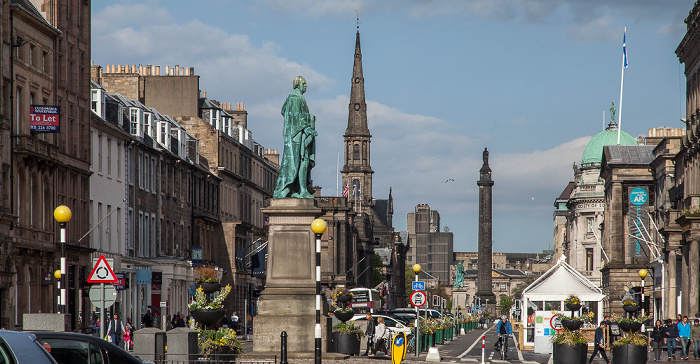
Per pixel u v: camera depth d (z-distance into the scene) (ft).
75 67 229.25
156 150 285.23
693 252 257.34
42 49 211.41
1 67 187.11
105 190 246.68
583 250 557.74
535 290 225.76
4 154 187.73
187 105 366.84
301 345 136.46
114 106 263.49
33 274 201.46
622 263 399.03
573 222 574.97
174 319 248.52
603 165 429.79
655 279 340.39
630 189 400.26
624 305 229.25
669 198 336.29
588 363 169.99
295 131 143.74
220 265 361.10
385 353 180.14
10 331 58.34
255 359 120.98
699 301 255.91
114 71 352.49
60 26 222.69
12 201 190.70
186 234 324.19
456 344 266.36
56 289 212.43
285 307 137.39
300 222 139.33
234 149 394.93
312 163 145.18
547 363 166.09
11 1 199.93
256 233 411.13
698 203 269.85
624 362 152.97
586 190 558.56
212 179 359.05
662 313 310.86
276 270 139.23
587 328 218.79
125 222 260.62
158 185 290.76
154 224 286.87
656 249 350.64
